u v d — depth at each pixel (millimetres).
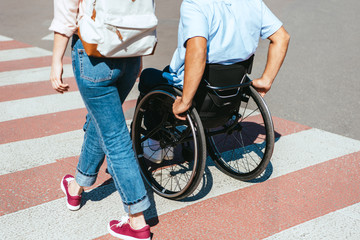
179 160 3762
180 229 2812
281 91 5547
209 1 2592
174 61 2891
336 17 9852
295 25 9047
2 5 11164
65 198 3133
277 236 2766
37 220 2875
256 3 2836
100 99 2385
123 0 2150
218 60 2715
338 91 5586
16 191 3211
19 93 5309
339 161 3777
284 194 3244
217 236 2754
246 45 2773
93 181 2836
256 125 4469
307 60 6820
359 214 3016
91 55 2199
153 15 2307
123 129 2488
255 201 3145
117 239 2691
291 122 4625
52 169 3539
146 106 3174
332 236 2781
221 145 4020
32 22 9219
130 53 2281
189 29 2516
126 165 2488
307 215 2990
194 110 2811
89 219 2896
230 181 3424
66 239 2691
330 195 3242
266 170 3598
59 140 4074
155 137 3309
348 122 4672
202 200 3146
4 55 6887
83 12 2236
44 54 6973
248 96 3148
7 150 3852
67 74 6055
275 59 2965
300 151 3951
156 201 3133
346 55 7129
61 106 4938
